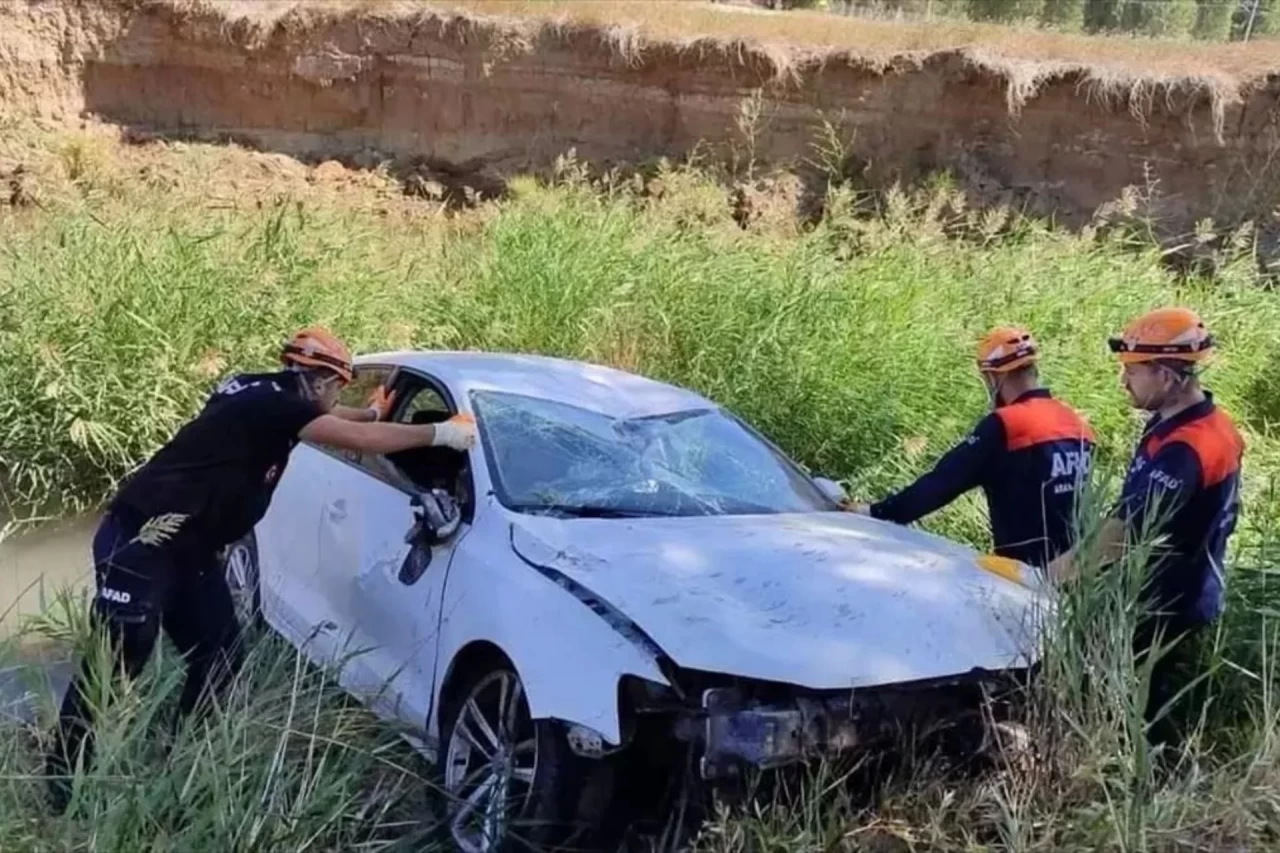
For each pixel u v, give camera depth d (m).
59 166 15.27
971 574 4.50
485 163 16.38
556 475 4.79
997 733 3.96
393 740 4.33
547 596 4.05
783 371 8.45
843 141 15.13
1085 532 4.35
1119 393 8.53
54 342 8.23
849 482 7.81
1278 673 4.63
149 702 3.75
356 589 4.95
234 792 3.47
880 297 9.00
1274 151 13.63
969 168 14.75
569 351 9.18
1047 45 15.54
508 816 3.87
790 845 3.69
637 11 16.53
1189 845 3.69
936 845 3.74
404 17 16.50
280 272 9.09
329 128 16.91
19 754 3.70
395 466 5.12
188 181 14.49
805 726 3.76
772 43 15.43
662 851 3.73
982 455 5.19
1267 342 9.94
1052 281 9.88
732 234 10.89
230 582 5.80
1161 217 13.90
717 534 4.55
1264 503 6.18
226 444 4.50
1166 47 15.86
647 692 3.71
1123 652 3.98
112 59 17.08
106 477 8.12
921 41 15.57
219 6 16.78
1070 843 3.72
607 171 15.77
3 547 7.34
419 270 10.12
